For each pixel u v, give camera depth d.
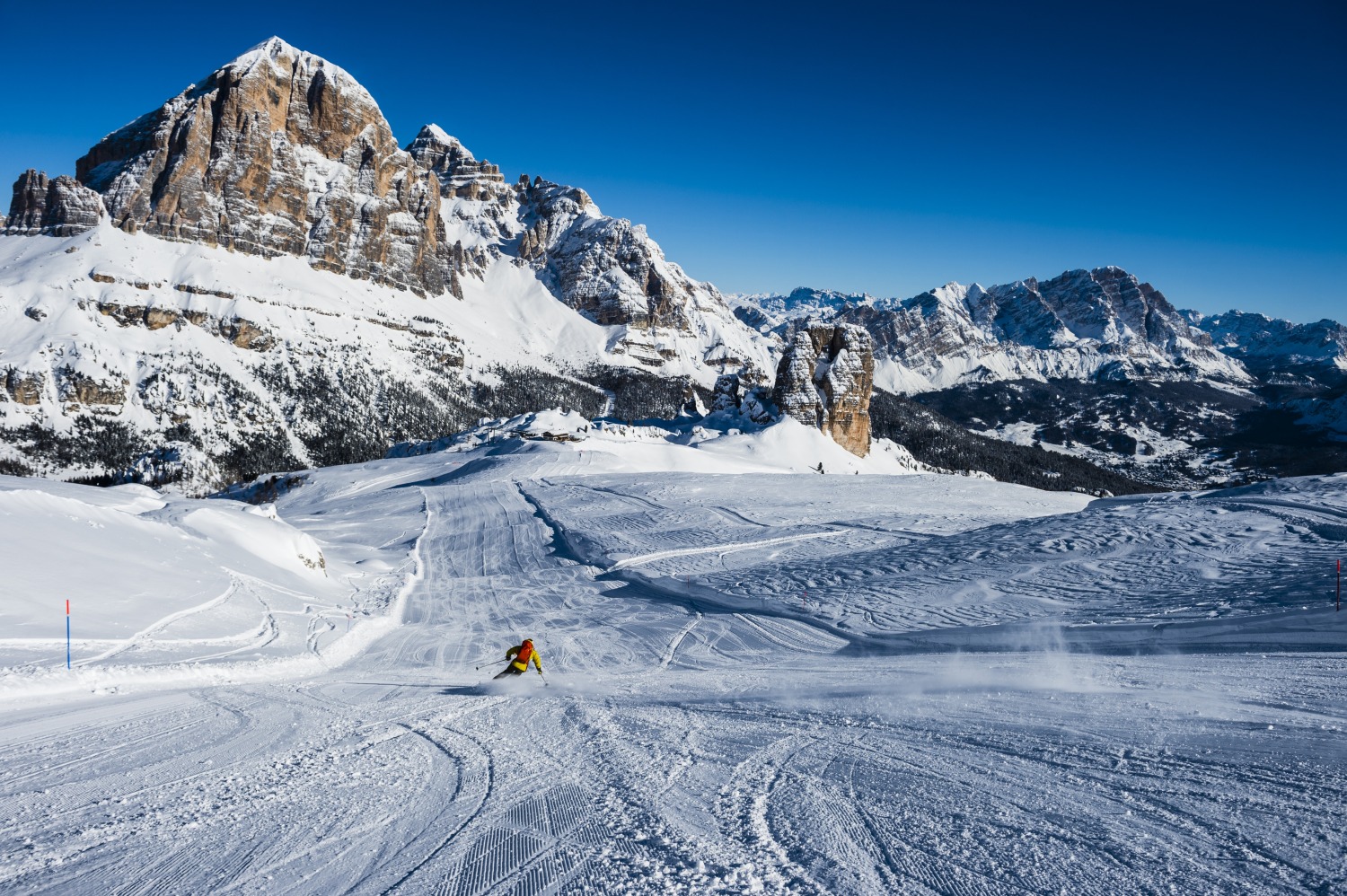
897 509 63.31
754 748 8.62
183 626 19.88
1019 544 30.17
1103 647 15.85
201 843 5.85
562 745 9.14
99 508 27.45
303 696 13.66
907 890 4.56
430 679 16.95
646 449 110.69
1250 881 4.41
